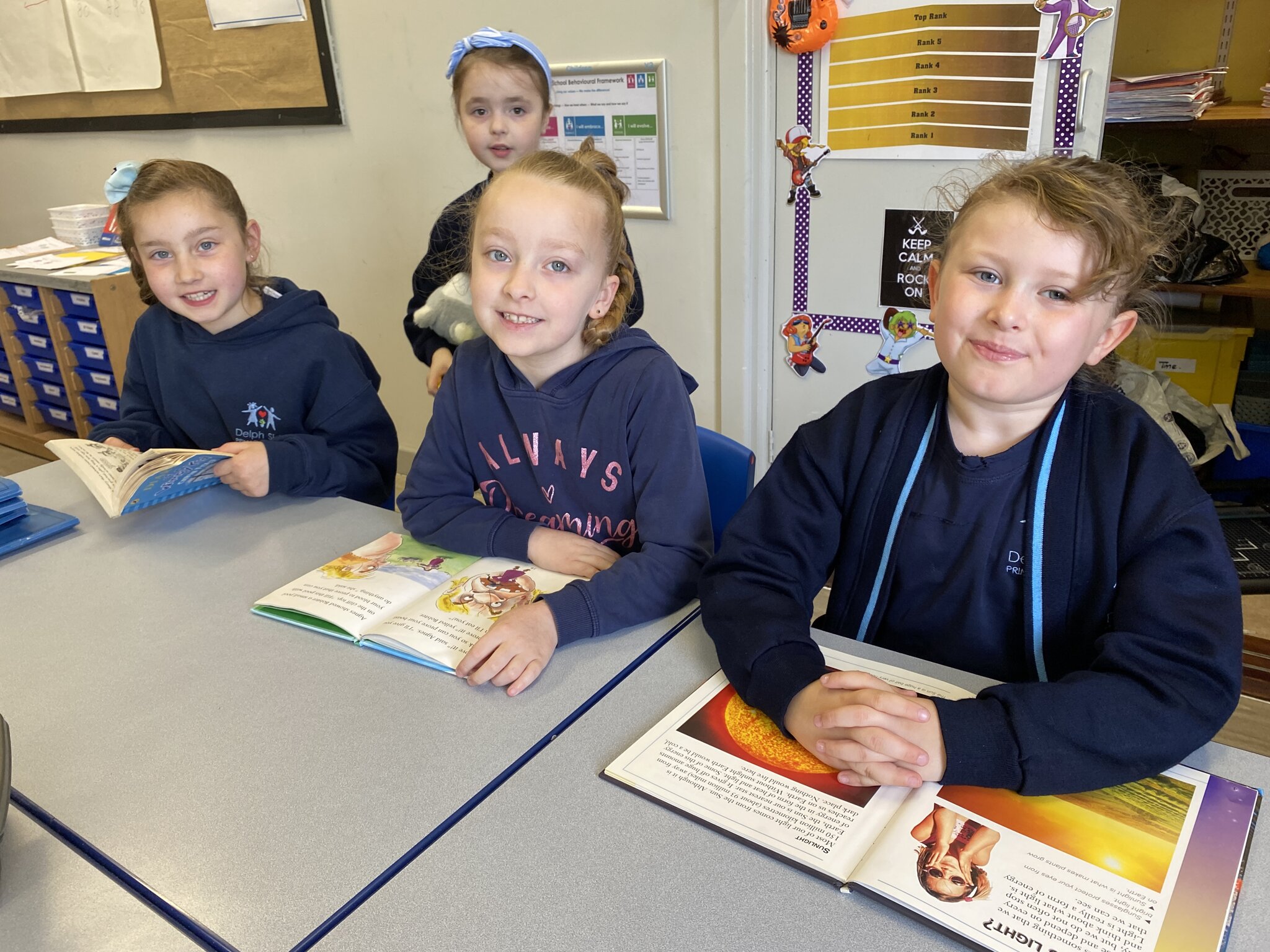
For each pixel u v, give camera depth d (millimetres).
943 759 677
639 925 572
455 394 1223
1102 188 772
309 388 1546
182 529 1217
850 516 959
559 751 743
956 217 880
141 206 1420
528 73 1711
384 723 787
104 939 584
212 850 651
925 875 596
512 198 1027
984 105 1791
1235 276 2193
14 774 743
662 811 671
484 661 852
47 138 3543
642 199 2270
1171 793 674
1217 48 2463
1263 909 572
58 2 3184
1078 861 608
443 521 1133
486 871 620
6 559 1134
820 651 824
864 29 1860
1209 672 701
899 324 2039
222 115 2938
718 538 1301
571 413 1141
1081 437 838
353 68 2617
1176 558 755
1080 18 1654
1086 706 688
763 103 2014
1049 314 765
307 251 2994
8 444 3555
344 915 591
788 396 2273
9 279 3105
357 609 959
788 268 2150
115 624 976
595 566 1031
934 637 946
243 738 774
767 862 619
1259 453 2445
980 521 884
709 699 809
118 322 2971
